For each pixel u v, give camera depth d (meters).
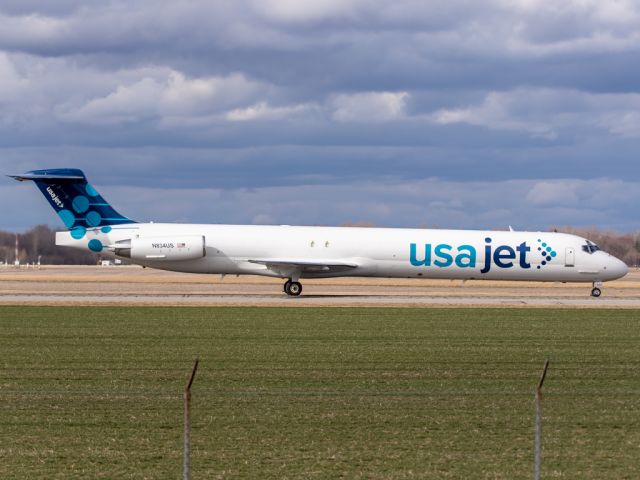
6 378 110.81
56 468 73.62
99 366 119.88
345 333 155.25
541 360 128.12
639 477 72.44
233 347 137.75
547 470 74.19
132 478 71.25
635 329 165.38
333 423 88.38
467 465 75.25
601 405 97.31
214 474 72.38
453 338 150.25
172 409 93.56
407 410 94.00
